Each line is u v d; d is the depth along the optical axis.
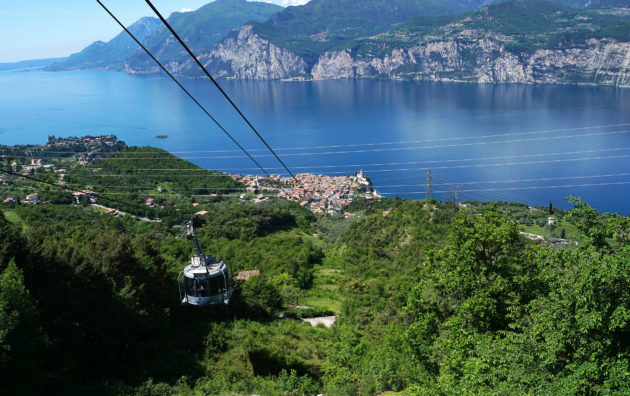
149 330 28.86
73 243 36.69
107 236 34.78
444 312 25.52
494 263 22.20
